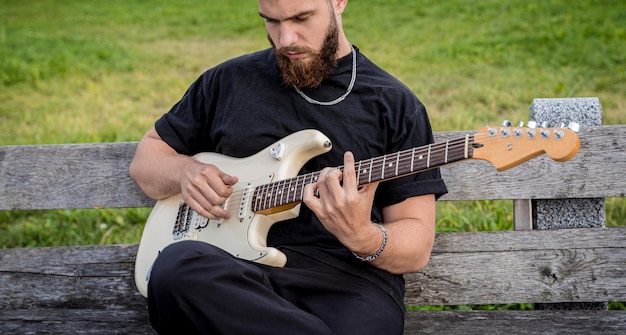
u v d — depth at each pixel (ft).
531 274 8.53
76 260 8.93
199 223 7.74
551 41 26.71
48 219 14.46
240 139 7.92
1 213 14.83
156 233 8.05
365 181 6.80
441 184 7.59
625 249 8.41
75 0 45.75
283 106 7.93
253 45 31.65
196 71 27.40
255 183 7.52
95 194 8.94
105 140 18.62
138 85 25.32
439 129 18.21
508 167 6.31
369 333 6.80
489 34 29.19
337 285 7.11
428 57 26.43
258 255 7.14
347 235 6.61
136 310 8.86
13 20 39.40
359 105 7.81
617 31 26.81
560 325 8.23
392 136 7.76
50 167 8.95
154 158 8.25
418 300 8.68
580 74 22.53
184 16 38.88
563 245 8.50
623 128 8.33
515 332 8.21
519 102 20.38
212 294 6.07
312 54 7.57
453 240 8.62
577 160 8.41
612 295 8.43
